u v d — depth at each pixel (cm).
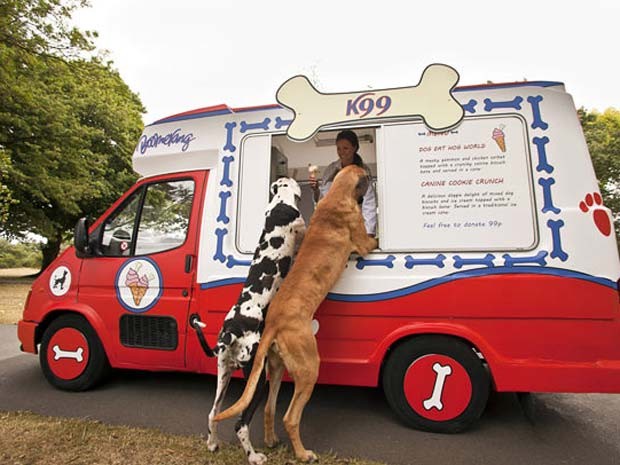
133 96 2347
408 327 300
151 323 360
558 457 275
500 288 288
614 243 282
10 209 1595
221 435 304
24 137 1434
